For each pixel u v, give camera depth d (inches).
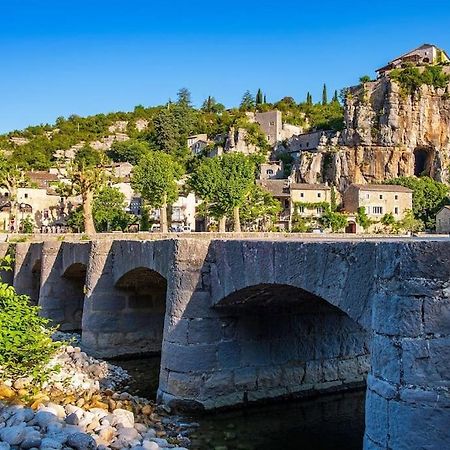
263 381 739.4
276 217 4845.0
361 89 6835.6
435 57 7308.1
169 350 708.7
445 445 357.4
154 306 1109.1
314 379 786.2
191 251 704.4
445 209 5182.1
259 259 586.6
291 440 619.5
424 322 367.6
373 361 397.4
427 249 370.0
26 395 662.5
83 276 1379.2
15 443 506.3
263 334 746.8
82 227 4252.0
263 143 7613.2
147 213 4308.6
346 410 727.7
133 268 928.3
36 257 1503.4
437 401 360.8
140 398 772.0
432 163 6560.0
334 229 5167.3
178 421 673.0
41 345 727.7
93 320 1063.6
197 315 699.4
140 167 4055.1
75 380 819.4
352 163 6441.9
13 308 738.8
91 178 3545.8
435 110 6574.8
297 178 6481.3
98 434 555.5
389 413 375.6
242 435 633.6
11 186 4397.1
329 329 813.2
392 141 6446.9
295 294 663.8
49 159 7805.1
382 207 5438.0
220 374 707.4
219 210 3969.0
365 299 448.1
